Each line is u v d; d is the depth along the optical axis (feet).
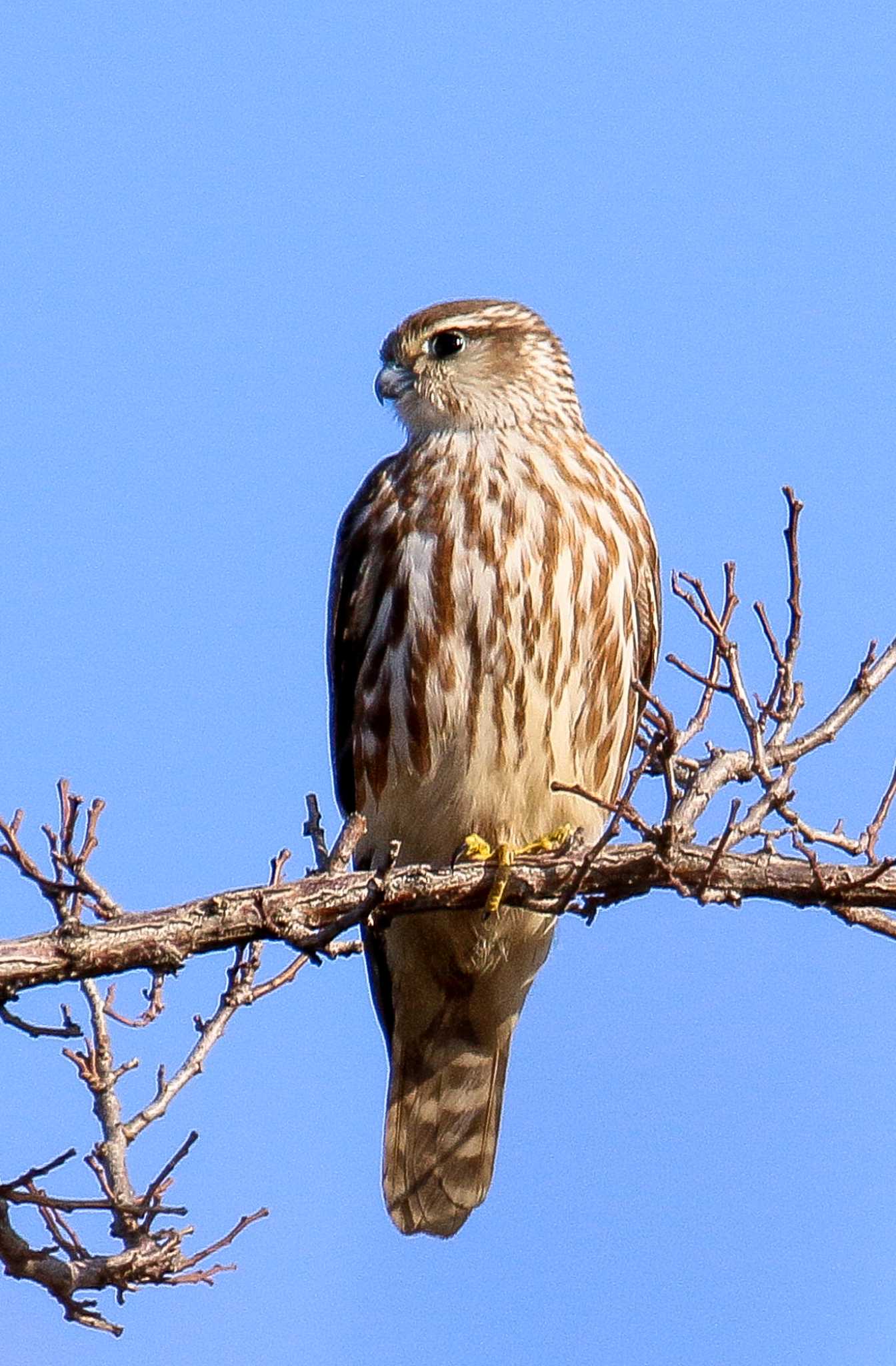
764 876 31.71
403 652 40.16
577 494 40.60
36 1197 28.43
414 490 41.01
